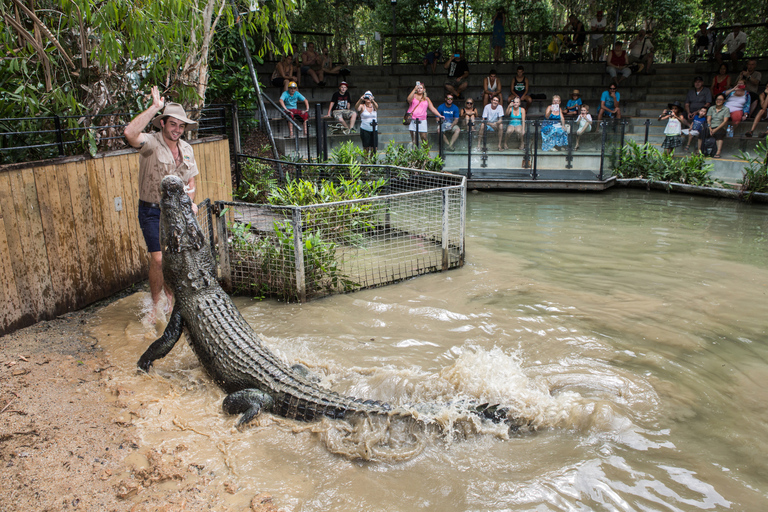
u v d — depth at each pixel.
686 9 21.67
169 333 4.20
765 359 4.54
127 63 6.18
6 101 5.24
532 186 12.27
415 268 6.66
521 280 6.36
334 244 5.99
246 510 2.80
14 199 4.51
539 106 17.91
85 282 5.27
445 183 8.65
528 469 3.17
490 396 3.88
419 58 23.00
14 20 4.83
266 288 5.89
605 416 3.61
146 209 4.91
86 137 5.23
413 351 4.64
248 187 9.70
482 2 23.03
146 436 3.38
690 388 4.08
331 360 4.45
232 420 3.62
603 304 5.66
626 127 15.77
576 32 19.06
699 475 3.12
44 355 4.26
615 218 9.52
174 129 4.82
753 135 13.04
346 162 11.09
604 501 2.91
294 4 6.62
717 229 8.70
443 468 3.18
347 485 3.04
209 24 6.43
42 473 2.98
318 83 17.48
